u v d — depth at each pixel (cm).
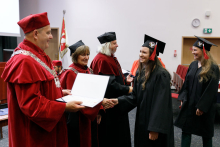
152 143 173
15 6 620
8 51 554
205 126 232
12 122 121
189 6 709
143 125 175
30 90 114
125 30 739
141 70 190
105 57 232
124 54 748
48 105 118
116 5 734
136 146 182
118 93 224
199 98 232
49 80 127
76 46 197
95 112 153
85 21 750
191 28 716
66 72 192
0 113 307
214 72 227
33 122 123
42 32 126
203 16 709
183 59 753
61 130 139
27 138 123
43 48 132
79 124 179
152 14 725
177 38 724
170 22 721
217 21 705
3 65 441
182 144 246
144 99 176
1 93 435
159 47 180
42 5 765
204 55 228
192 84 241
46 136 127
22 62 115
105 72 225
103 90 145
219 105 493
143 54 176
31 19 121
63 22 711
